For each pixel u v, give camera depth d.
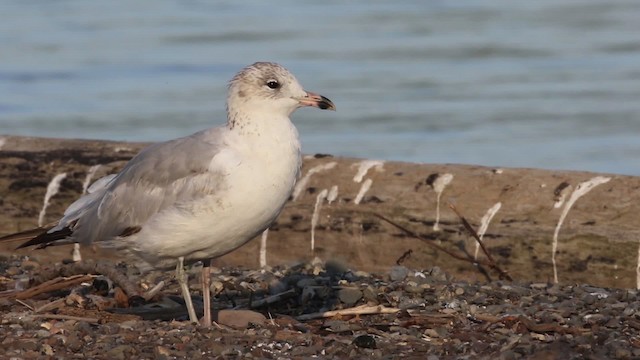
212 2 39.06
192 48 32.41
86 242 12.21
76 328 11.39
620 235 13.32
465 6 39.06
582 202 13.65
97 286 13.27
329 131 26.44
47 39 33.44
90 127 26.05
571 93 28.91
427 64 31.58
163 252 11.73
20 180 15.34
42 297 12.91
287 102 11.60
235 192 11.33
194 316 11.89
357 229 14.34
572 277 13.57
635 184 13.65
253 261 14.70
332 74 30.36
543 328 11.42
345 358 10.66
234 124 11.62
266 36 33.91
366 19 36.78
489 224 13.87
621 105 27.84
